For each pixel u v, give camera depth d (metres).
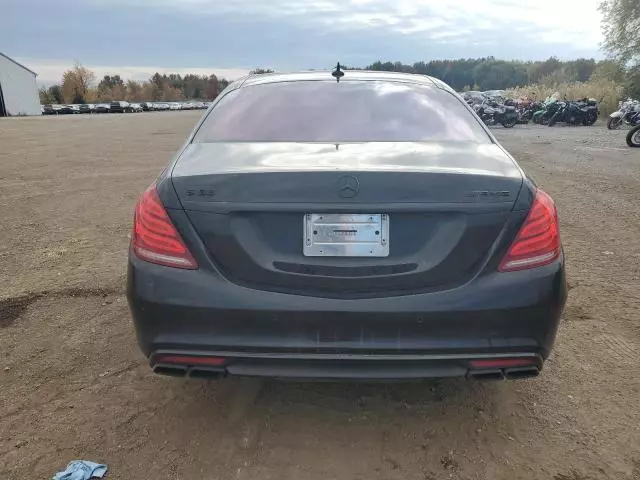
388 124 2.78
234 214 2.13
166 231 2.18
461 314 2.09
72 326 3.58
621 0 27.80
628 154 12.30
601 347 3.26
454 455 2.37
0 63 61.41
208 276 2.14
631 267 4.57
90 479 2.23
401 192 2.09
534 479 2.23
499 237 2.14
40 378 2.98
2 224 6.13
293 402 2.75
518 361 2.17
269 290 2.12
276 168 2.17
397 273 2.12
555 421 2.59
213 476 2.26
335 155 2.36
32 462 2.32
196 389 2.87
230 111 2.95
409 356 2.10
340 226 2.11
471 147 2.57
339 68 3.47
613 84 29.05
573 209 6.65
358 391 2.84
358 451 2.40
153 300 2.17
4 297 4.01
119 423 2.59
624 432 2.50
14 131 22.48
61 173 9.87
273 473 2.27
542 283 2.14
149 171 10.15
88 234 5.70
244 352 2.14
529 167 10.27
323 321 2.09
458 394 2.81
